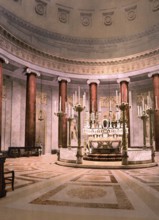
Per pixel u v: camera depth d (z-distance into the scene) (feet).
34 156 63.98
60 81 76.23
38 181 24.75
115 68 77.56
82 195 18.48
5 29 59.88
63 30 80.59
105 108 86.58
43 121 81.87
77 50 81.51
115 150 47.34
